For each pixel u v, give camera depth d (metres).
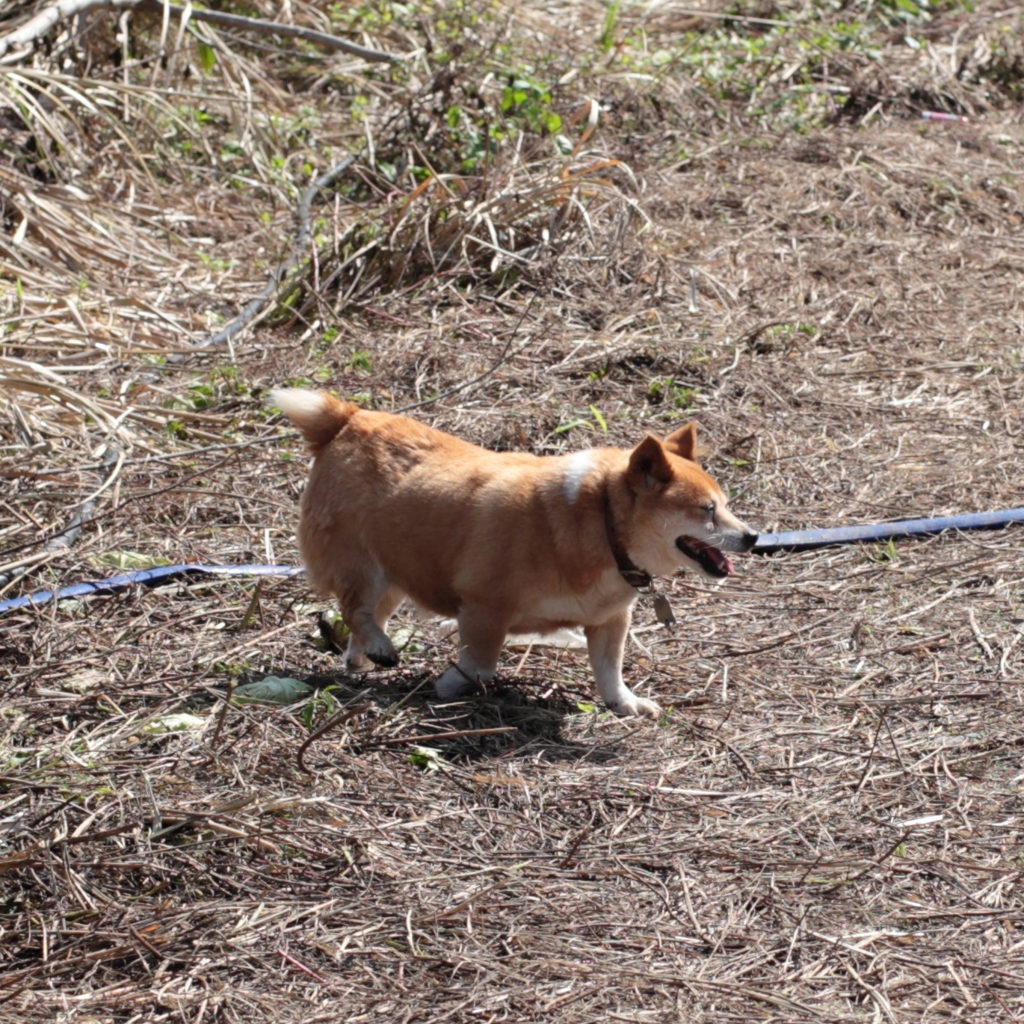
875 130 13.93
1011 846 4.30
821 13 16.97
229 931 3.74
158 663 5.34
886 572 6.42
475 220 9.70
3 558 6.07
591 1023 3.43
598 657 5.25
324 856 4.10
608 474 5.01
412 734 4.89
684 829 4.39
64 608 5.75
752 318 9.44
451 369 8.40
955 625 5.89
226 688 5.10
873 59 15.38
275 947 3.69
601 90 13.79
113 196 11.29
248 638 5.62
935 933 3.87
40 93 11.67
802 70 15.10
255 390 8.11
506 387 8.21
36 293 9.07
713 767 4.81
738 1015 3.49
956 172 12.71
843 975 3.67
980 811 4.51
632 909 3.94
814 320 9.50
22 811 4.22
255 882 3.97
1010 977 3.66
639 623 6.00
